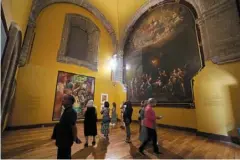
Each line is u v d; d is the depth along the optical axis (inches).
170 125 325.4
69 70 390.9
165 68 361.4
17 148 169.3
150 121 162.1
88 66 439.8
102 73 481.1
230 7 240.5
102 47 502.6
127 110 217.0
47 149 168.7
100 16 505.7
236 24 229.3
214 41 255.1
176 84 328.2
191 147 183.6
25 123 294.8
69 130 94.7
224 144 198.8
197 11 300.0
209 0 274.1
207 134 239.6
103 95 465.4
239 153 161.3
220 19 251.9
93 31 485.1
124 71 498.9
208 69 258.1
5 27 122.0
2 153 150.6
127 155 152.9
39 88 325.4
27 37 311.7
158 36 399.5
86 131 185.0
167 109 338.3
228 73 229.1
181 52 330.0
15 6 163.5
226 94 226.1
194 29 310.5
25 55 305.6
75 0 436.8
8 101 214.8
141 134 165.5
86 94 418.9
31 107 307.4
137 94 431.8
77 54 431.8
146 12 457.7
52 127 316.8
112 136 242.8
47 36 358.3
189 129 288.0
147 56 422.3
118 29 540.7
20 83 296.5
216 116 232.8
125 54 510.9
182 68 321.1
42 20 353.4
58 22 388.8
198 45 293.4
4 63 139.3
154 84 382.9
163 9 402.6
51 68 354.6
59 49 378.6
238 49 220.5
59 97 357.4
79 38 448.5
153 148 168.9
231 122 214.2
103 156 148.9
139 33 469.1
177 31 349.1
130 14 496.4
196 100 268.5
